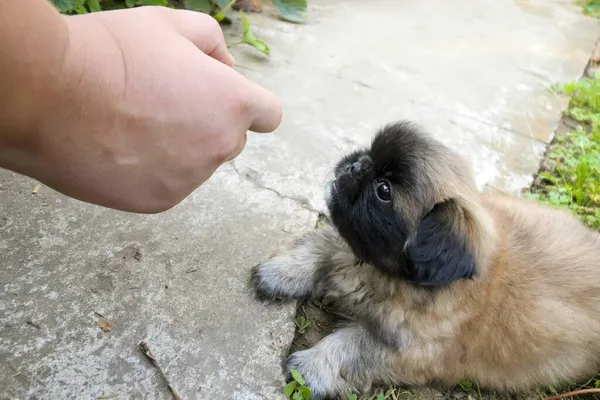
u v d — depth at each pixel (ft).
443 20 2.73
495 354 1.19
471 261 1.03
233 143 0.73
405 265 1.08
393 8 2.77
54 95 0.54
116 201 0.68
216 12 2.21
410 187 1.06
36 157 0.58
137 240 1.24
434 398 1.20
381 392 1.18
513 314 1.18
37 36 0.51
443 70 2.27
